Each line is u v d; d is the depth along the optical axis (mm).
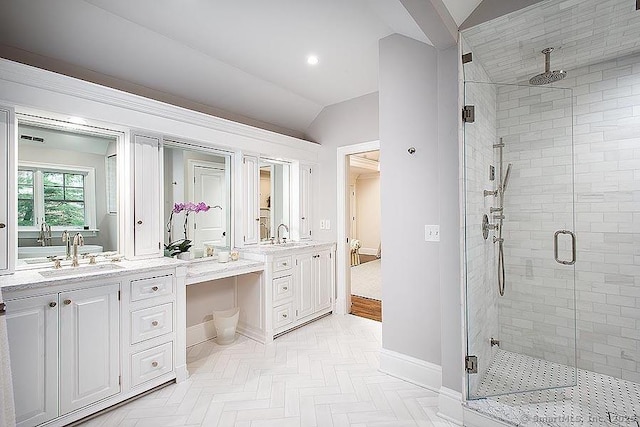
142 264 2174
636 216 2082
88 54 2270
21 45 2047
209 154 3068
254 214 3346
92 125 2234
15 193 1851
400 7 1787
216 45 2535
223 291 3145
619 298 2119
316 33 2395
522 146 2369
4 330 1293
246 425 1735
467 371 1804
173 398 1996
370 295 4562
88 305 1791
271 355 2625
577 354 2230
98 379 1820
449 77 1878
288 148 3584
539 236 2307
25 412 1557
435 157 2154
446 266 1876
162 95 2828
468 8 1720
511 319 2361
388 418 1809
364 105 3533
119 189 2408
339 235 3773
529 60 2184
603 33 1830
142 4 2023
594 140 2209
